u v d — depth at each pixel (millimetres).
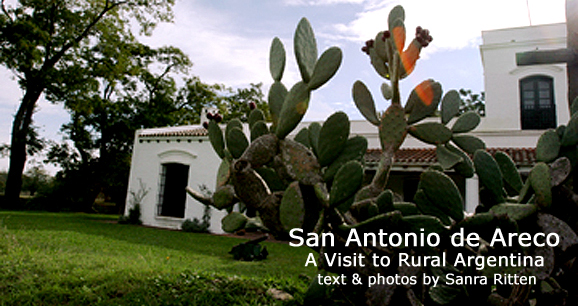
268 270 5754
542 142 2400
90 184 26500
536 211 2189
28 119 23953
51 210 24859
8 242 6293
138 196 15008
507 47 13969
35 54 19516
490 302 2461
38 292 3811
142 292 3779
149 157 15211
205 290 3877
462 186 12125
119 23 22234
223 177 3469
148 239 9352
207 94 29172
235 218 3312
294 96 2691
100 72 21688
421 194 2768
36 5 20797
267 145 2750
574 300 2512
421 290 2541
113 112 26141
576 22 3082
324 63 2623
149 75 28125
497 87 13883
